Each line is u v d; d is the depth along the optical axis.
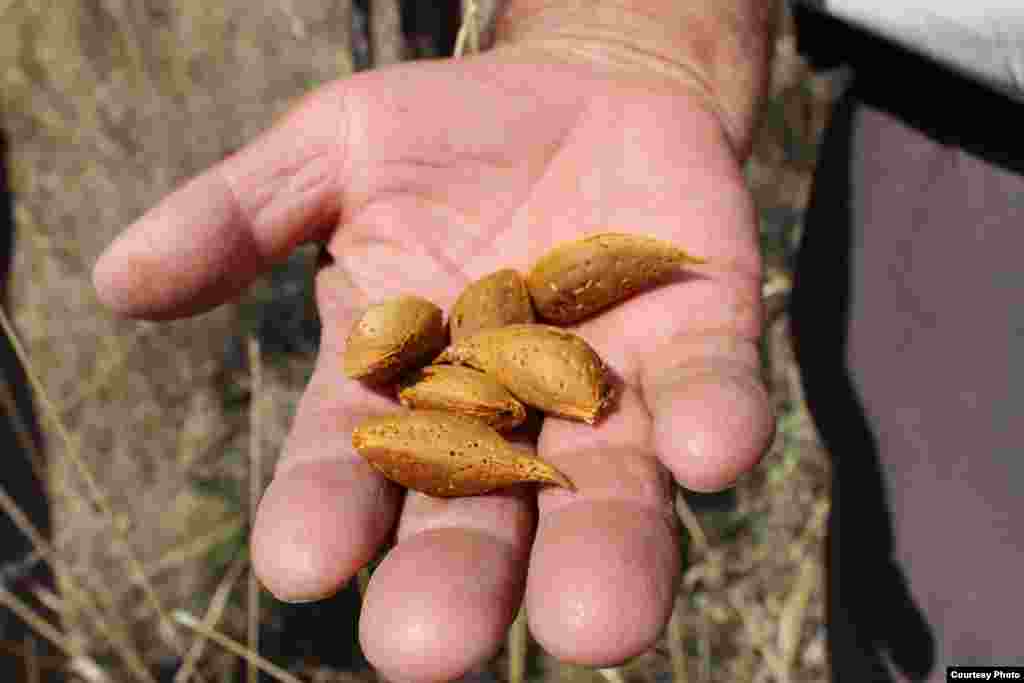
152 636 0.37
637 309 0.24
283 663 0.36
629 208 0.26
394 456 0.21
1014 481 0.25
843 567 0.29
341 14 0.43
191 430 0.41
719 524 0.35
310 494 0.21
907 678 0.27
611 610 0.18
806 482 0.36
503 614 0.19
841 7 0.25
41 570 0.34
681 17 0.29
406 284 0.26
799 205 0.38
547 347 0.23
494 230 0.27
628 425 0.22
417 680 0.19
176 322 0.41
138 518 0.39
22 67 0.45
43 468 0.35
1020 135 0.24
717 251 0.24
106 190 0.44
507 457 0.21
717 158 0.26
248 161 0.25
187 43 0.44
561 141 0.26
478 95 0.26
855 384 0.28
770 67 0.30
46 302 0.43
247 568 0.37
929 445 0.26
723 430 0.20
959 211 0.25
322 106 0.25
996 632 0.25
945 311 0.26
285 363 0.41
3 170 0.34
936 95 0.25
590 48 0.28
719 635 0.34
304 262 0.42
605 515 0.20
